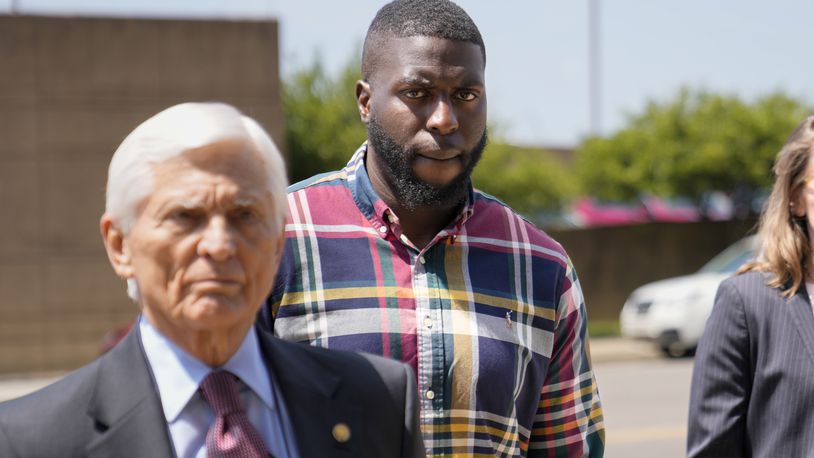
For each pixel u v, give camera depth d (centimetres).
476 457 198
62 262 1253
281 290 202
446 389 198
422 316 201
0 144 1239
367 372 165
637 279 1582
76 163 1255
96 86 1261
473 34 199
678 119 1800
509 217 218
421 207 201
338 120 1675
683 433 745
